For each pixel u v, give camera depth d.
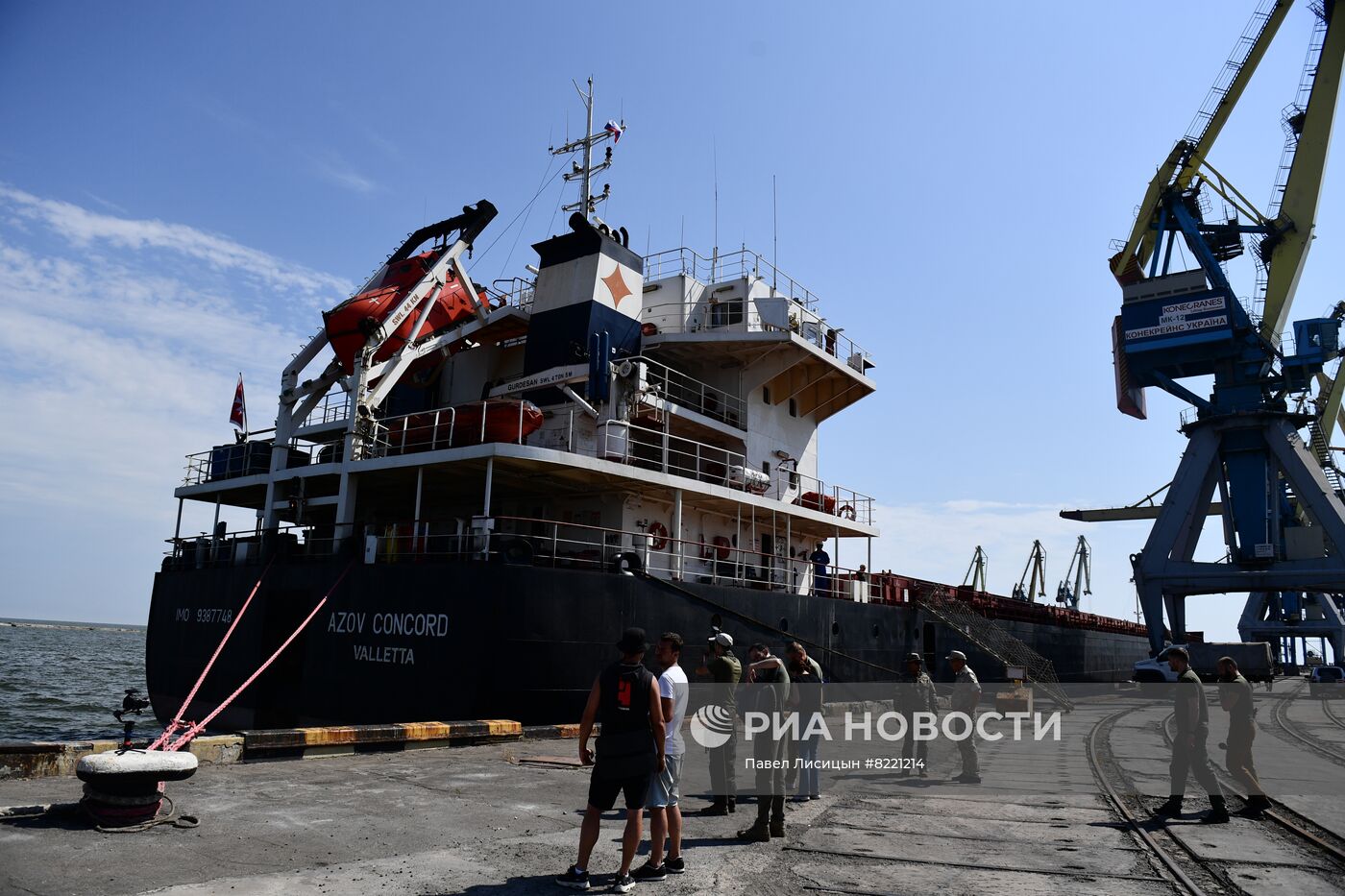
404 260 23.11
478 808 9.33
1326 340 39.31
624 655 6.90
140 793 7.66
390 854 7.27
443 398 25.55
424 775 11.25
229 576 21.27
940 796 11.21
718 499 22.50
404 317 21.06
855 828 9.12
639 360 20.53
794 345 24.45
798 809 10.16
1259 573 38.16
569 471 18.94
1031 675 33.31
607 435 19.61
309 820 8.29
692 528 23.75
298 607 19.50
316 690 18.55
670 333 23.91
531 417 18.83
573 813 9.30
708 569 23.84
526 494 22.20
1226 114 41.91
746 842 8.33
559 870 7.05
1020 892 6.82
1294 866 7.83
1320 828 9.51
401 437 20.25
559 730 15.57
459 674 16.36
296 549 21.03
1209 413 40.53
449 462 18.28
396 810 9.00
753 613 21.50
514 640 16.42
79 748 10.06
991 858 7.93
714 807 9.72
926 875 7.28
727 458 24.39
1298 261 41.09
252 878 6.35
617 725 6.68
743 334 23.45
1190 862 7.95
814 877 7.16
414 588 17.38
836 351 28.14
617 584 18.11
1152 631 39.56
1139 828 9.37
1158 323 40.88
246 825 7.95
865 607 26.61
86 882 6.03
